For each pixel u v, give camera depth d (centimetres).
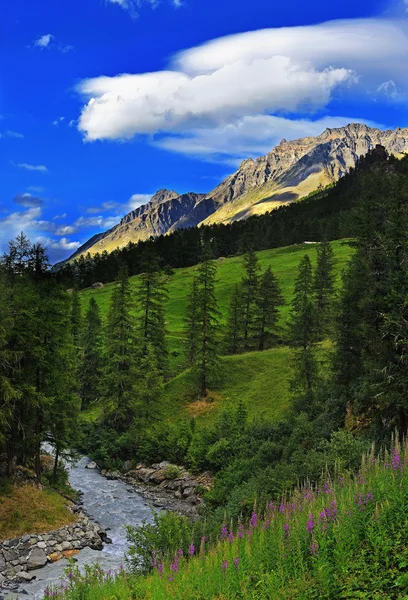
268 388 5162
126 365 5059
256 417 4372
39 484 3153
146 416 4681
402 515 876
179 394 5503
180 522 1617
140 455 4341
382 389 2544
